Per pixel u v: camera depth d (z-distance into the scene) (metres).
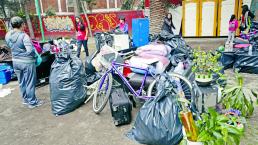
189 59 4.77
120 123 3.55
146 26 5.60
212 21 12.67
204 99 3.16
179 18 13.14
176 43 5.32
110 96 3.80
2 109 4.48
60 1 25.81
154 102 2.99
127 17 16.95
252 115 3.59
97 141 3.21
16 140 3.37
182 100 3.00
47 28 18.72
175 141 2.82
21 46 4.12
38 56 4.45
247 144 2.89
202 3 12.53
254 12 11.85
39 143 3.26
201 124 2.56
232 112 3.06
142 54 4.22
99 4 24.83
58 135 3.43
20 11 19.03
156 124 2.84
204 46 10.14
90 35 17.83
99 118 3.87
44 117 4.03
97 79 5.03
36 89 5.55
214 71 3.79
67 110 4.09
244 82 5.11
